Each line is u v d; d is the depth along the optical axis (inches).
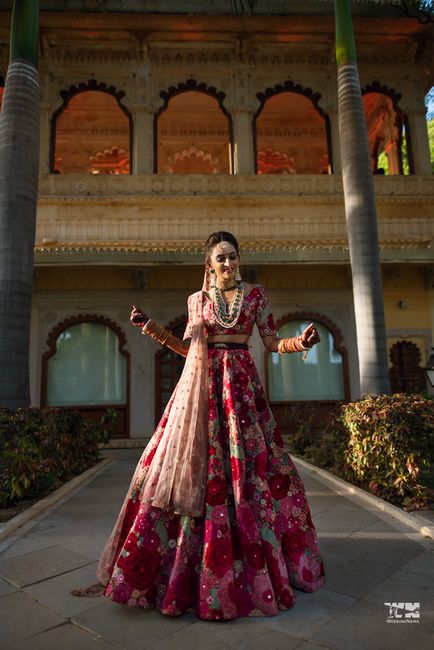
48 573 89.2
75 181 385.4
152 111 409.4
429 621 67.8
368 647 60.9
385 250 360.5
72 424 224.2
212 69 418.0
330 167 411.5
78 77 409.7
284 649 60.3
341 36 255.0
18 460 155.3
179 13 388.8
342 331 396.5
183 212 385.1
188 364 82.4
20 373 186.4
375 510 141.9
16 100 205.0
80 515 139.5
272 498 79.7
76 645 62.1
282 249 358.0
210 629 65.5
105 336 388.8
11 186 196.1
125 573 72.0
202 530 73.3
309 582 77.4
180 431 76.5
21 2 215.3
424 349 397.1
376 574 86.5
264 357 393.1
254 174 396.8
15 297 188.9
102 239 372.8
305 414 320.8
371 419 164.9
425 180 402.9
